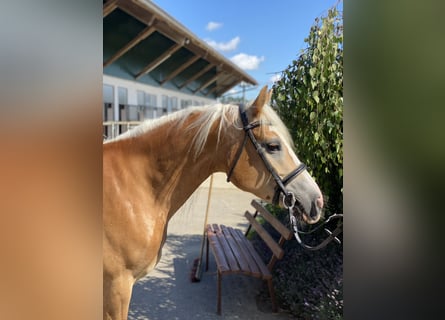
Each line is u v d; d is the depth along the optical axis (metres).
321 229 2.55
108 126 6.52
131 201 1.41
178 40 6.36
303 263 2.57
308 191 1.40
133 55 7.68
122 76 7.68
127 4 4.68
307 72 2.09
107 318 1.44
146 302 2.57
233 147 1.42
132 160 1.47
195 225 4.90
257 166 1.42
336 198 2.31
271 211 3.74
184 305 2.53
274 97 2.52
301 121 2.22
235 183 1.49
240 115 1.43
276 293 2.62
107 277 1.41
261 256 3.19
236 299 2.63
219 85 14.22
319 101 2.04
